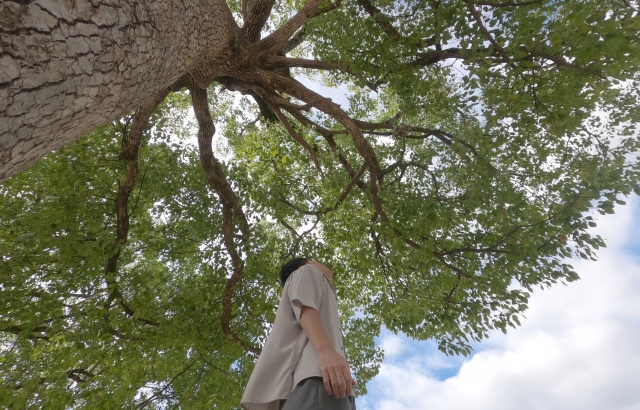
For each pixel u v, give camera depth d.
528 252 4.83
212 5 3.35
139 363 5.43
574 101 3.81
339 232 6.62
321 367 1.14
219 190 5.84
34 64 1.17
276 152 6.90
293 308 1.36
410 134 6.36
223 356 6.43
